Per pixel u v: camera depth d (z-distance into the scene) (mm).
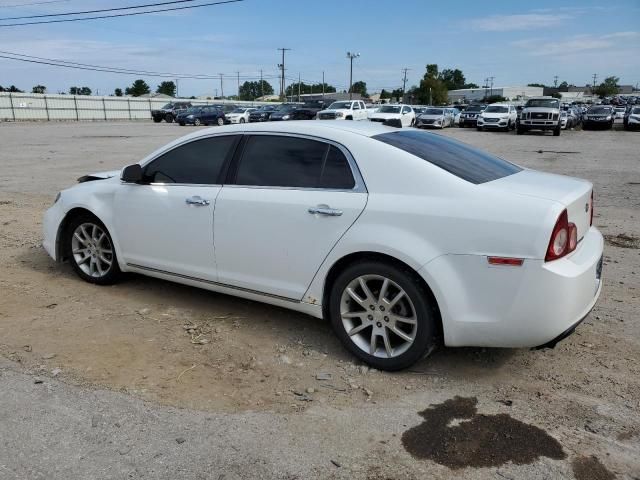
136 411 3203
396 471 2730
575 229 3418
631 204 9805
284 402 3338
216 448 2885
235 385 3527
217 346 4062
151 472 2697
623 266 6012
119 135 30234
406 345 3598
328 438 2984
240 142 4312
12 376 3574
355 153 3766
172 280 4754
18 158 17328
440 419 3170
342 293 3764
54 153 19141
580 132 34469
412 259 3410
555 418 3184
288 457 2824
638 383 3568
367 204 3615
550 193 3424
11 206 9305
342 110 35656
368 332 3828
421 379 3625
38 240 7000
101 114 64750
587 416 3201
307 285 3916
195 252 4457
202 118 42500
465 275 3334
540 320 3223
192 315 4629
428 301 3480
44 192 10781
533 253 3172
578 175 13727
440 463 2791
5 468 2713
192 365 3771
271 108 45531
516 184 3592
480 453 2867
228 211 4195
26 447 2873
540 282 3178
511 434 3025
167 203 4559
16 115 56219
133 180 4676
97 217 5102
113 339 4148
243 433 3016
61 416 3143
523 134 32156
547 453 2869
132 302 4898
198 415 3182
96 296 5031
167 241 4613
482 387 3525
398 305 3619
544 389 3502
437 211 3400
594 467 2768
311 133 3994
